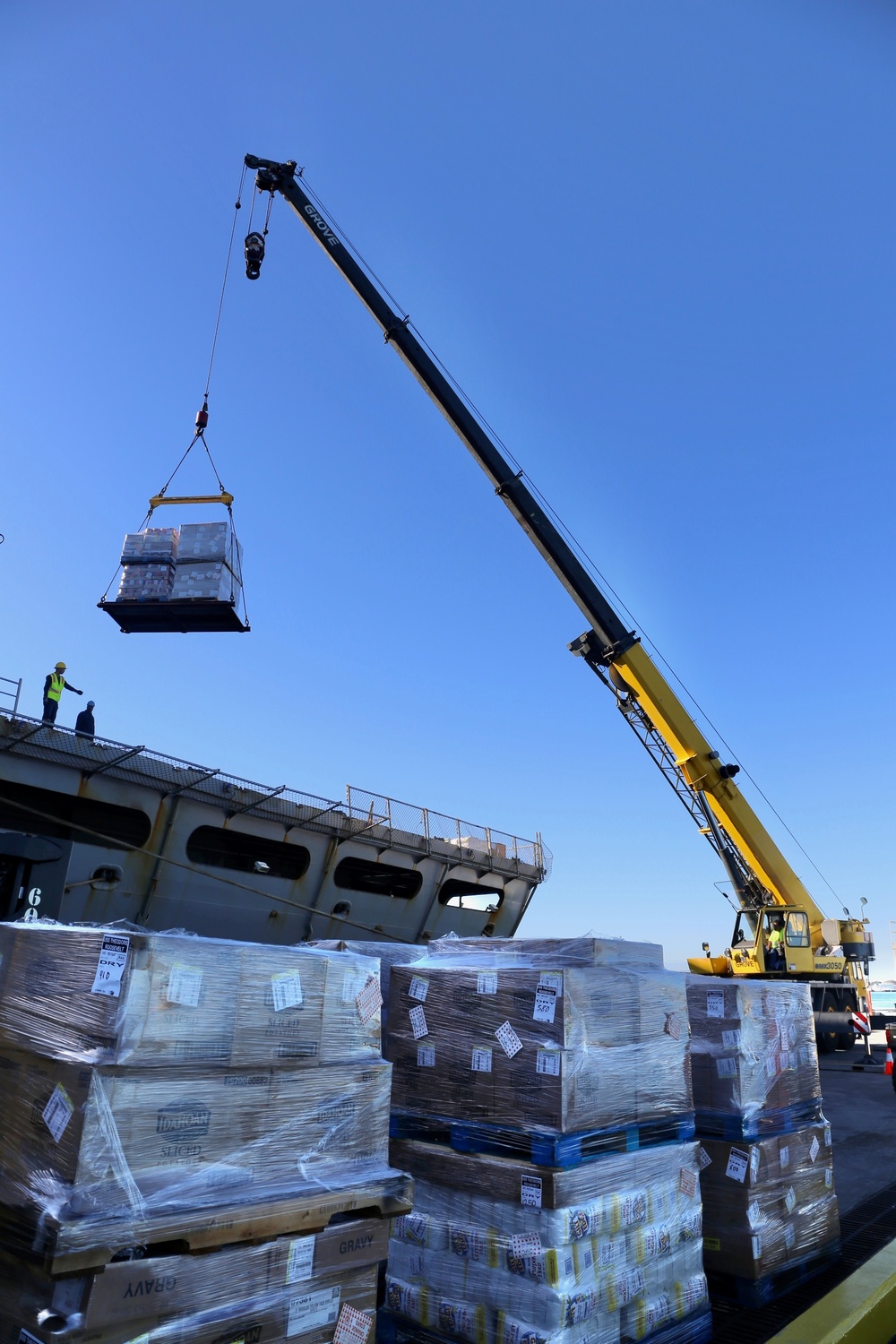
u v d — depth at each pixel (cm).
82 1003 315
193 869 1628
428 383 1855
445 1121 447
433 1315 413
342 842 1942
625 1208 414
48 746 1442
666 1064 476
